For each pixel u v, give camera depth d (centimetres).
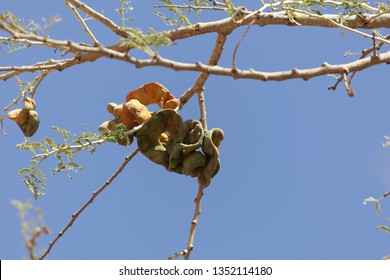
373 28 588
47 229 306
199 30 569
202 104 601
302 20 572
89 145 571
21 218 304
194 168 553
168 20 570
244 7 568
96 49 376
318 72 460
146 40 398
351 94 464
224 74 421
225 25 569
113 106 592
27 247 302
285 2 546
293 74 448
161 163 566
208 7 575
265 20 571
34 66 550
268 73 439
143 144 566
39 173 580
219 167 553
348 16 584
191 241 531
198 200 554
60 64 545
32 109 609
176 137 561
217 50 591
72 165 576
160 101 589
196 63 408
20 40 539
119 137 566
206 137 550
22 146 576
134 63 384
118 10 553
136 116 566
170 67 398
